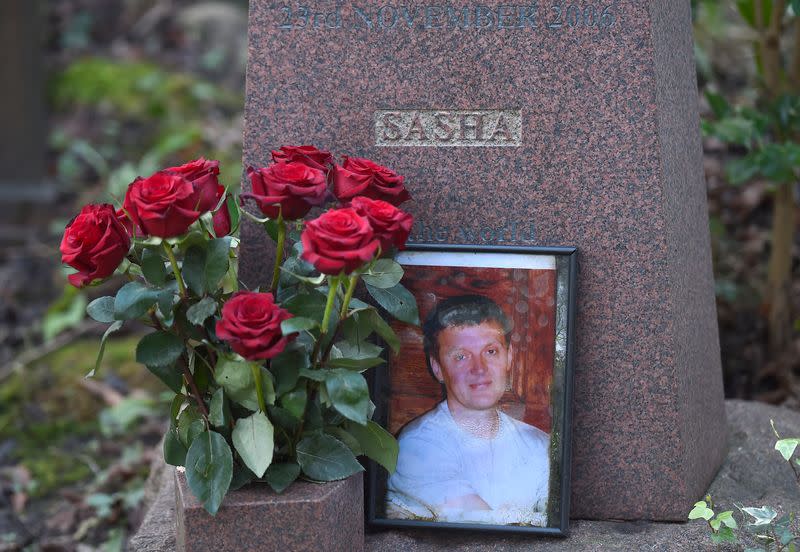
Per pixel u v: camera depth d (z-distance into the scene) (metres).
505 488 2.13
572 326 2.08
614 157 2.06
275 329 1.77
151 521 2.25
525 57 2.06
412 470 2.16
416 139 2.12
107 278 1.88
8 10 4.94
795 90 3.12
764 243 3.62
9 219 5.04
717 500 2.24
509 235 2.12
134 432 3.48
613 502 2.18
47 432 3.48
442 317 2.14
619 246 2.09
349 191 1.95
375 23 2.09
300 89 2.14
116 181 4.66
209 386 2.02
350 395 1.86
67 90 5.85
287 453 1.98
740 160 2.89
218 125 5.45
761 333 3.28
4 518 3.05
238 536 1.87
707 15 4.46
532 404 2.12
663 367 2.11
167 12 6.69
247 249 2.22
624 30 2.01
